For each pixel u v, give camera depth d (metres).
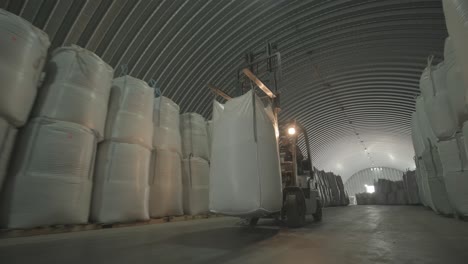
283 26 9.70
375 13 9.09
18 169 3.45
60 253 2.48
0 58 3.22
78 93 4.09
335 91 14.29
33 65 3.71
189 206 6.43
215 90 5.13
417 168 10.38
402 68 11.70
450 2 2.57
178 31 8.04
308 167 6.46
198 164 6.86
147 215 4.95
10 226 3.22
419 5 8.40
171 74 8.94
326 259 2.16
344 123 18.17
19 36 3.49
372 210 11.25
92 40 6.37
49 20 5.51
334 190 20.33
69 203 3.68
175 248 2.73
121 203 4.47
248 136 3.83
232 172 3.72
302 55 11.39
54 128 3.75
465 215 4.45
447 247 2.63
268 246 2.82
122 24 6.72
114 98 5.03
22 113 3.50
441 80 4.73
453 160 4.59
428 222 5.12
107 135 4.73
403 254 2.32
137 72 7.82
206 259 2.22
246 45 10.23
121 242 3.12
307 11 9.20
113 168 4.55
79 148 3.93
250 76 4.46
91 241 3.19
